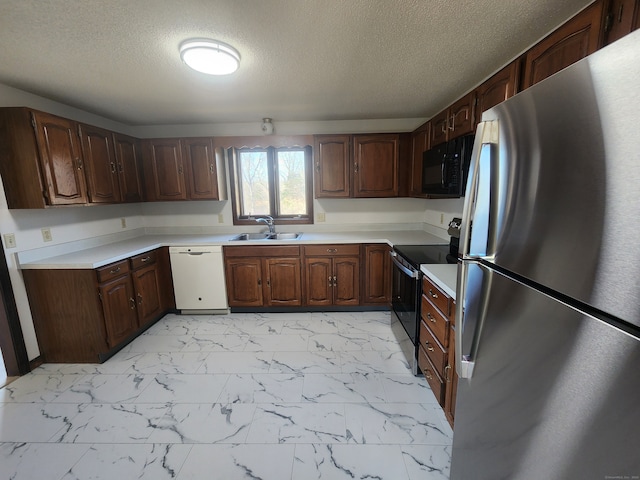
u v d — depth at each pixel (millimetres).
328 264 3088
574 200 612
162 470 1413
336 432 1620
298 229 3588
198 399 1889
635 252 503
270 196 3576
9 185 2053
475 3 1269
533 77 1369
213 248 3057
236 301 3172
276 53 1691
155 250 2955
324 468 1415
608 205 542
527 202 741
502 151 824
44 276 2205
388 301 3139
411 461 1446
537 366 717
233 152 3469
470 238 935
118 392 1962
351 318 3066
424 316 1920
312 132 3354
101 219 2918
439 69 1946
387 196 3195
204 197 3207
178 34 1479
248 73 1957
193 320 3066
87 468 1424
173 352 2447
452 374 1530
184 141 3137
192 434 1617
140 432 1633
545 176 683
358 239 3062
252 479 1366
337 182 3180
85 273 2201
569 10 1317
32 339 2244
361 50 1677
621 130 514
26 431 1646
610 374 544
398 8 1299
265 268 3104
